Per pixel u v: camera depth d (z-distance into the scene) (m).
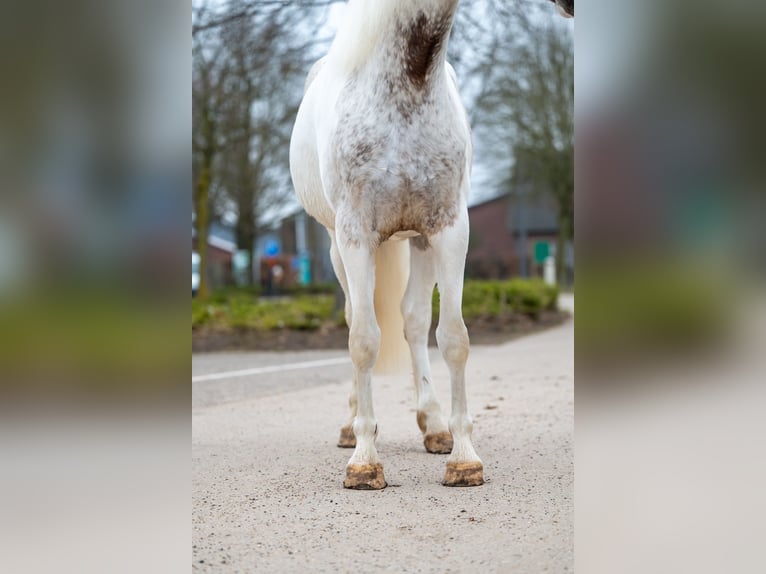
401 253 4.92
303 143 4.85
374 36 3.78
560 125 22.09
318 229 34.62
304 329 13.95
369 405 4.17
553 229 53.88
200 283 18.92
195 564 2.99
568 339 12.65
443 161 3.83
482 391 7.51
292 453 5.09
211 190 25.38
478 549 3.06
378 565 2.93
